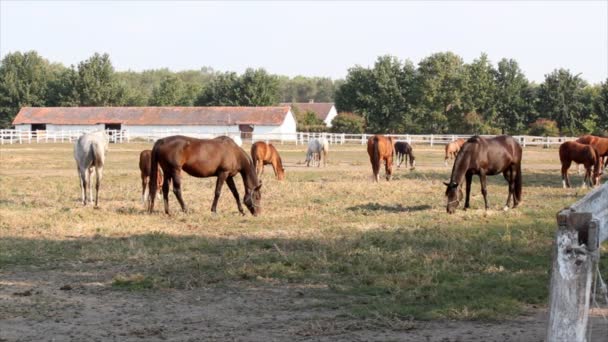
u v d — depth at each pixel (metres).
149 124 90.62
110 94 105.44
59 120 92.69
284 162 41.28
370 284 9.92
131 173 31.48
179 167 16.86
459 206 19.14
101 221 15.91
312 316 8.34
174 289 9.72
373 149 27.06
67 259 11.76
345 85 96.00
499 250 12.29
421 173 32.53
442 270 10.58
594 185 25.53
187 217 16.61
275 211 17.98
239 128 88.75
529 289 9.41
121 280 10.03
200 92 119.62
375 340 7.35
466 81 83.31
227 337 7.51
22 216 16.55
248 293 9.51
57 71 121.81
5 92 103.50
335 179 28.86
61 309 8.68
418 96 85.81
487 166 17.77
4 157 42.97
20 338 7.45
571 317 4.69
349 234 14.09
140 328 7.82
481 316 8.22
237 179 27.92
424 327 7.84
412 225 15.41
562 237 4.72
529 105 84.00
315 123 98.81
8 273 10.73
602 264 10.94
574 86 82.75
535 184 27.06
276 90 106.81
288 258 11.46
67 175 30.39
